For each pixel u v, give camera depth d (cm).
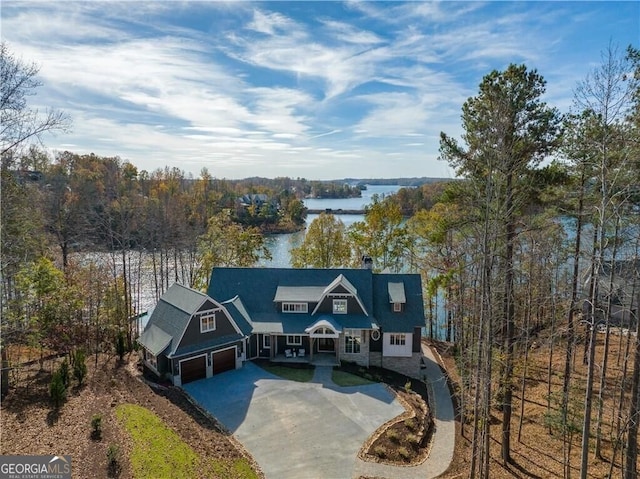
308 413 2356
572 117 1905
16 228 2148
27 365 2727
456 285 3400
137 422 1972
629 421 1622
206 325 2788
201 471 1702
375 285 3409
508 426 2122
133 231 5609
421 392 2859
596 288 1492
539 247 2691
